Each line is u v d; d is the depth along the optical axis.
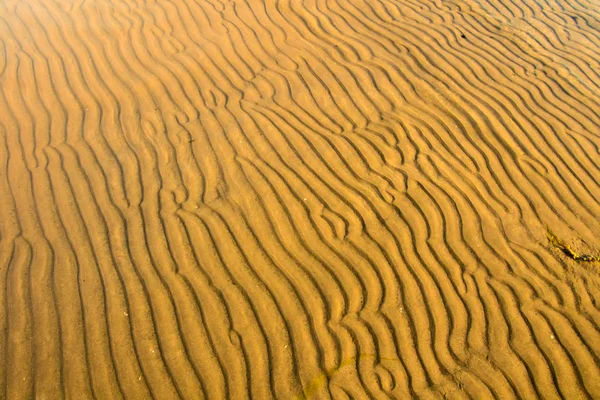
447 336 3.52
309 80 5.72
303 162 4.71
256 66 6.00
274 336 3.54
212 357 3.44
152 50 6.33
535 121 5.18
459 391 3.27
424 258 3.95
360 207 4.31
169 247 4.07
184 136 5.06
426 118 5.17
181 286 3.81
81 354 3.46
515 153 4.80
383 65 5.93
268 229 4.17
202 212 4.31
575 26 7.13
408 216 4.24
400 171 4.61
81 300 3.74
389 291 3.76
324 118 5.20
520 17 7.25
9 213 4.34
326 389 3.30
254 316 3.64
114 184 4.59
